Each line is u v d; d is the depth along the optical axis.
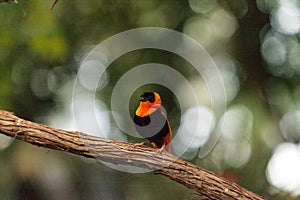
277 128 13.71
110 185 13.19
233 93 13.90
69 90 14.45
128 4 14.51
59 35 13.02
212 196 7.02
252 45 14.52
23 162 12.75
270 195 12.91
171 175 7.02
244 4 14.76
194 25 14.71
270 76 14.33
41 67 14.21
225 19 14.79
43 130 6.72
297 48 14.34
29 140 6.70
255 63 14.42
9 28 12.65
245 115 13.56
